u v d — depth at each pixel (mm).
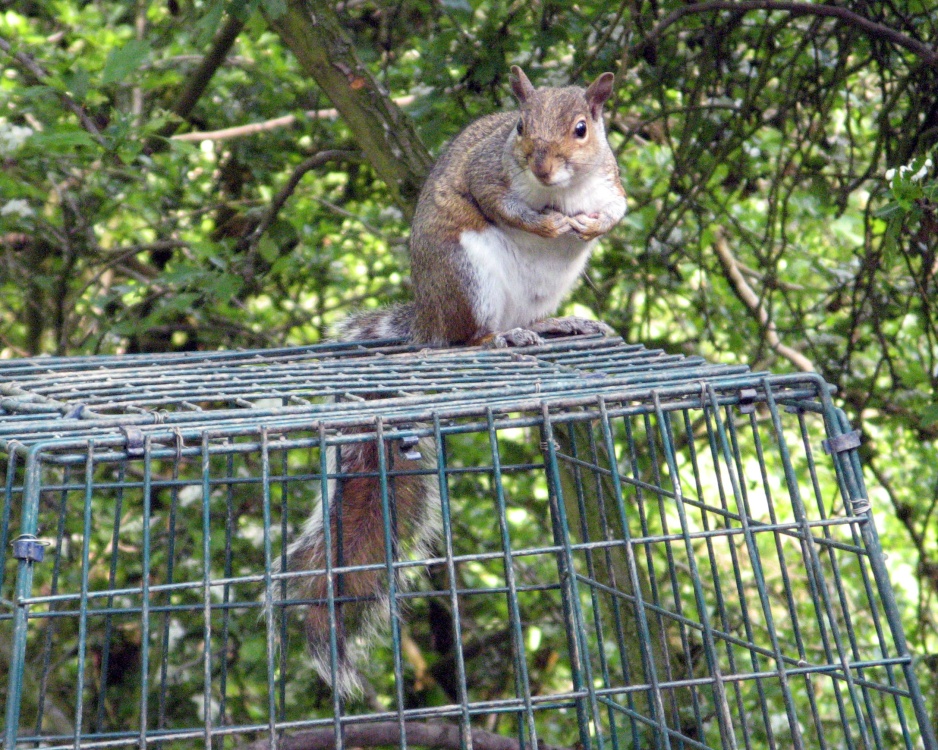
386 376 4160
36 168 7918
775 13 8008
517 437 9922
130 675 8867
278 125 8922
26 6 9656
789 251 8836
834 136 8922
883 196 7023
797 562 9312
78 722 2746
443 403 3355
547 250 6020
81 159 7715
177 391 3900
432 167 6477
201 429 2998
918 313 8383
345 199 10164
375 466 4859
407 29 8633
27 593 2729
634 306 10453
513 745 5281
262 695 8961
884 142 7508
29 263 9492
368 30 8906
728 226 9070
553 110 5672
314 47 6680
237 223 9641
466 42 7086
